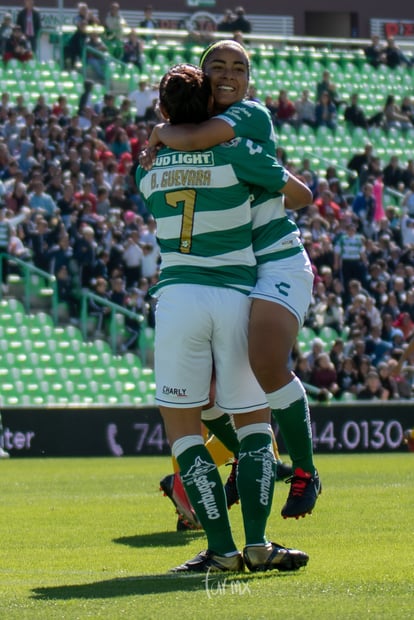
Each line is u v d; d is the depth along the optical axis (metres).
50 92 55.75
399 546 13.52
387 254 49.69
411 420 38.53
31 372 43.47
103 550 13.95
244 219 11.39
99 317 44.22
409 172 56.81
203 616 8.99
